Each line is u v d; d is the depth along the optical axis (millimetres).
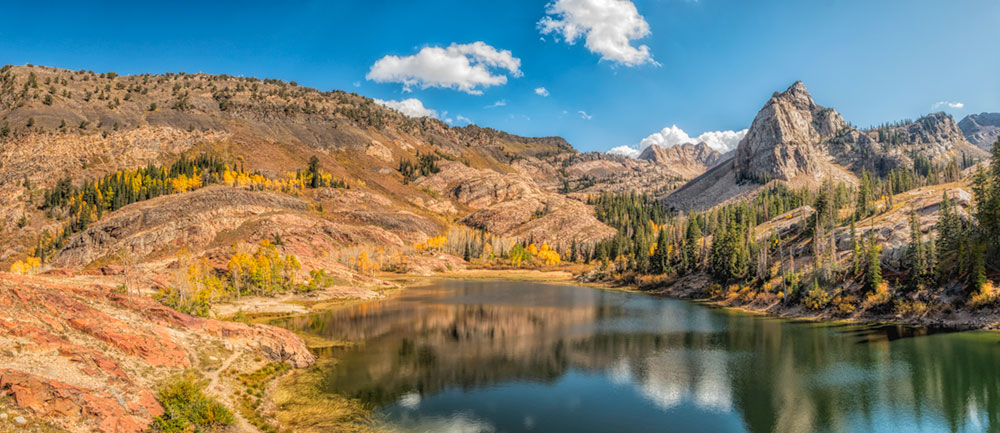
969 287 78938
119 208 198750
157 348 43625
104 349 39719
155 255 171875
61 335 38562
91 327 41250
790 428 42125
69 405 29484
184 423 33625
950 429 41594
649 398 49594
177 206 194375
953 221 93812
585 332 83375
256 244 186875
